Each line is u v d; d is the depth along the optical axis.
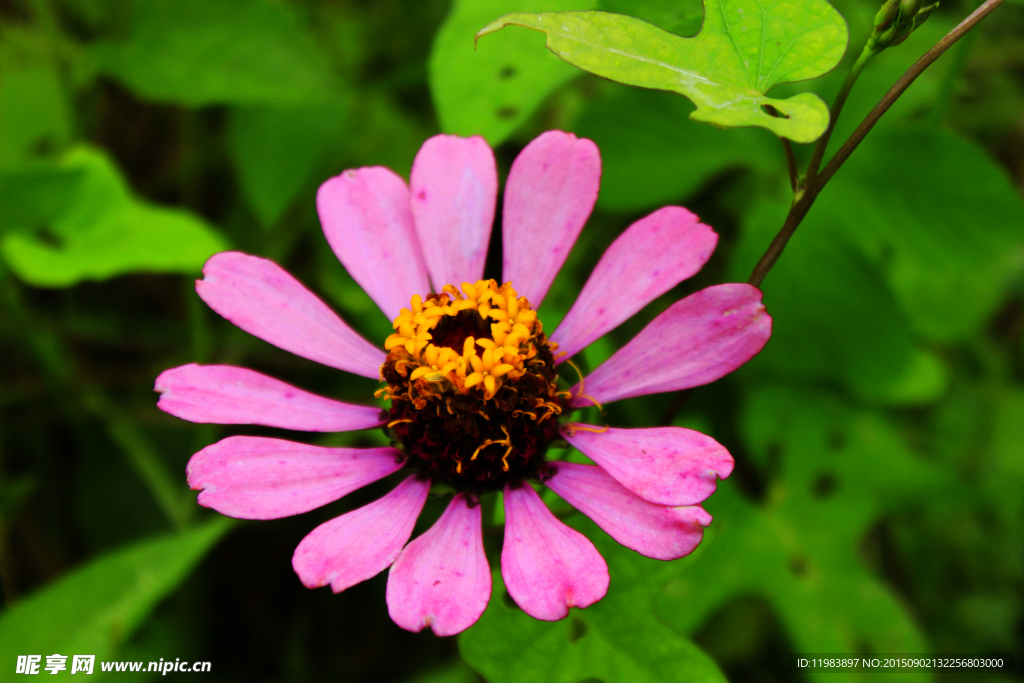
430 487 0.23
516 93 0.24
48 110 0.33
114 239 0.28
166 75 0.30
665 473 0.22
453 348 0.24
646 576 0.23
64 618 0.26
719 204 0.31
